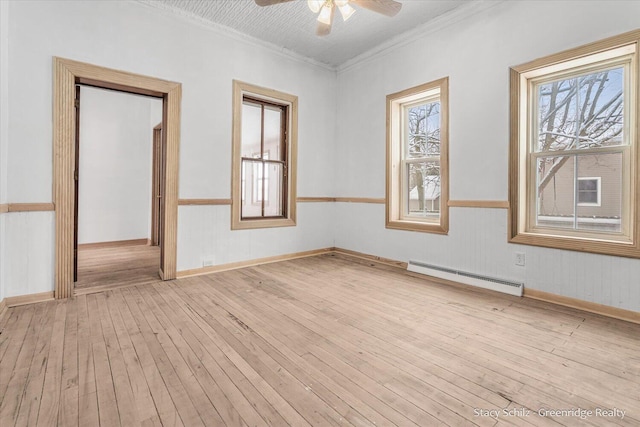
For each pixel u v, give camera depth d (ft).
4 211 7.59
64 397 4.41
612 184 7.73
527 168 9.17
